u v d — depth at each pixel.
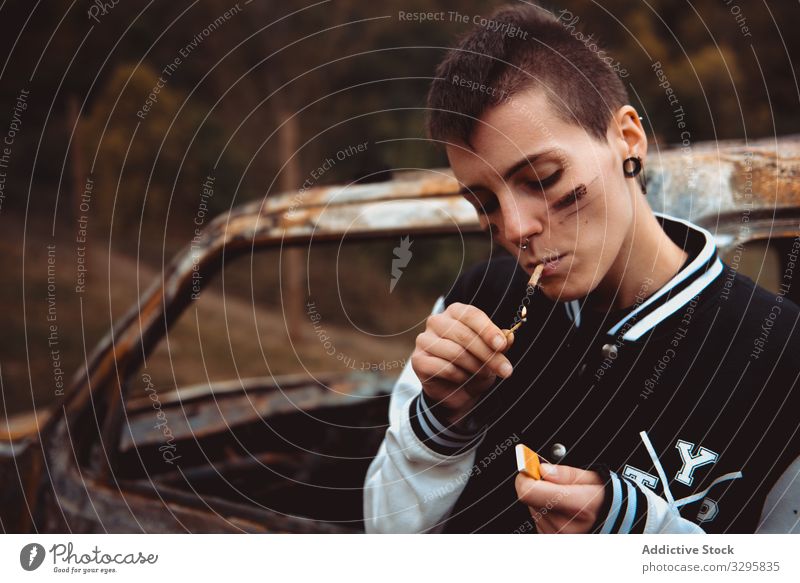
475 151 0.86
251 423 1.81
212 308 6.09
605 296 1.00
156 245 6.13
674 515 0.86
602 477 0.82
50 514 1.37
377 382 1.98
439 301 1.30
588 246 0.86
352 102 5.46
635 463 0.94
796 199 1.08
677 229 1.02
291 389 1.90
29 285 5.91
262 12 4.42
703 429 0.91
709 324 0.94
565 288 0.88
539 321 1.11
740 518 0.92
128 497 1.29
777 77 6.09
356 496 1.84
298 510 1.82
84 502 1.33
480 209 0.93
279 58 4.43
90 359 1.43
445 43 4.65
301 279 6.01
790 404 0.90
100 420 1.40
